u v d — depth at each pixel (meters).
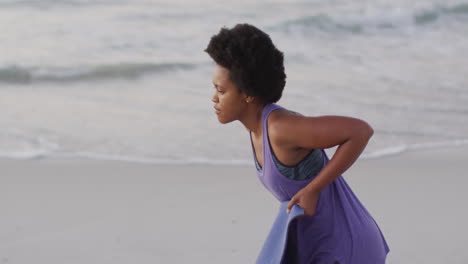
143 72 10.21
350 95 8.88
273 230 2.67
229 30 2.45
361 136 2.41
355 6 14.88
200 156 6.56
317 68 10.47
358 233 2.69
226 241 4.56
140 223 4.88
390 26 13.54
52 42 12.35
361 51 11.72
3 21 13.69
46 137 7.20
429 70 10.34
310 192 2.49
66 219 4.97
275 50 2.47
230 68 2.45
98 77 10.08
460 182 5.71
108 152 6.70
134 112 8.30
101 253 4.39
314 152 2.58
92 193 5.52
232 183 5.76
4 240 4.60
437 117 7.89
